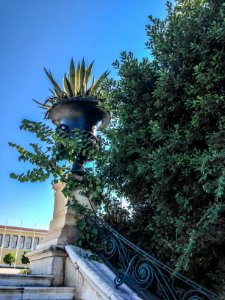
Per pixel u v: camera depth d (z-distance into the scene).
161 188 2.44
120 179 3.06
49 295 2.58
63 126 3.63
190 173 2.32
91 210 3.28
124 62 2.88
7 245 36.94
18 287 2.46
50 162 3.40
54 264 2.95
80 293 2.66
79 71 4.40
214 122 2.32
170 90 2.50
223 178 1.89
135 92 2.83
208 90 2.36
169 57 2.59
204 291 2.23
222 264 2.22
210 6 2.45
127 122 2.93
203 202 2.34
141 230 3.11
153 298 2.48
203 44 2.34
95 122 3.76
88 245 3.05
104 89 3.62
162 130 2.52
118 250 2.79
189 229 2.20
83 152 3.36
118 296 2.20
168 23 2.71
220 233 2.05
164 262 2.64
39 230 39.12
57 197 3.68
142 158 2.60
